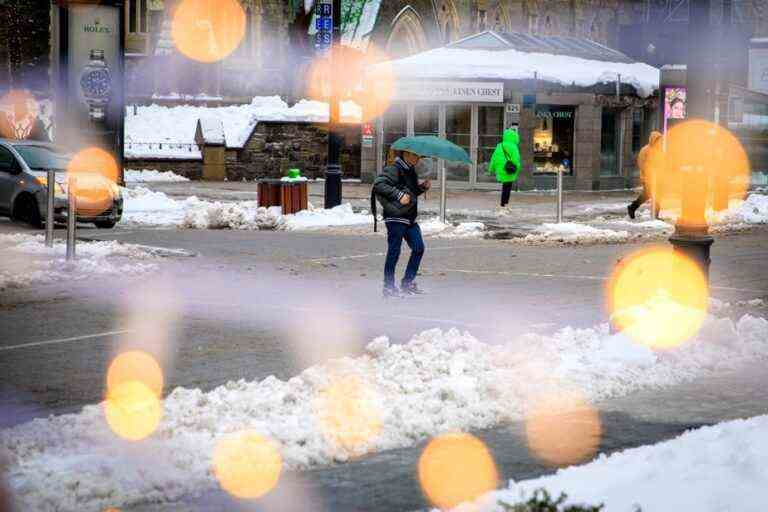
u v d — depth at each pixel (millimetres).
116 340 18641
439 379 14695
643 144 75312
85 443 11742
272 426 12297
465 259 31250
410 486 10664
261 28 94375
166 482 10500
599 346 16828
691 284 18594
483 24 98125
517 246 35094
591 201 59188
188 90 91125
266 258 30750
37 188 38562
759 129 73688
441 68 67500
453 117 68750
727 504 9273
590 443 12219
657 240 37625
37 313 21406
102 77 49656
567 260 31062
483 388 14133
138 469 10719
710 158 18547
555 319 21031
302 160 79625
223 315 21297
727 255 33156
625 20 102188
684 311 17688
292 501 10211
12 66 92188
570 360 16094
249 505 10102
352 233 38656
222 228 40781
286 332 19516
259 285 25531
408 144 23547
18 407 13984
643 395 14805
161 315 21281
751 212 48875
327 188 44844
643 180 45938
